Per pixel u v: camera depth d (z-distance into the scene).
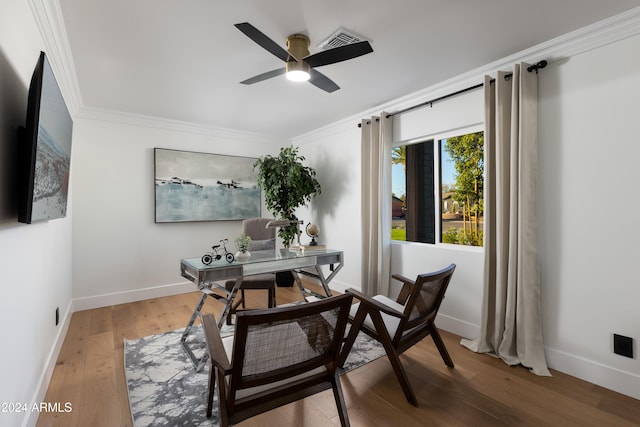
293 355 1.35
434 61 2.43
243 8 1.76
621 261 1.90
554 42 2.11
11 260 1.23
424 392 1.92
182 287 4.09
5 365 1.16
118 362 2.27
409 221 3.40
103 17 1.82
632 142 1.86
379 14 1.83
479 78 2.60
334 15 1.84
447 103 2.87
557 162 2.17
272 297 3.06
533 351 2.21
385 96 3.17
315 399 1.86
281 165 4.13
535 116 2.23
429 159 3.21
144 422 1.63
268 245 3.52
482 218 2.75
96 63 2.39
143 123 3.81
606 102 1.96
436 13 1.83
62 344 2.54
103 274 3.56
